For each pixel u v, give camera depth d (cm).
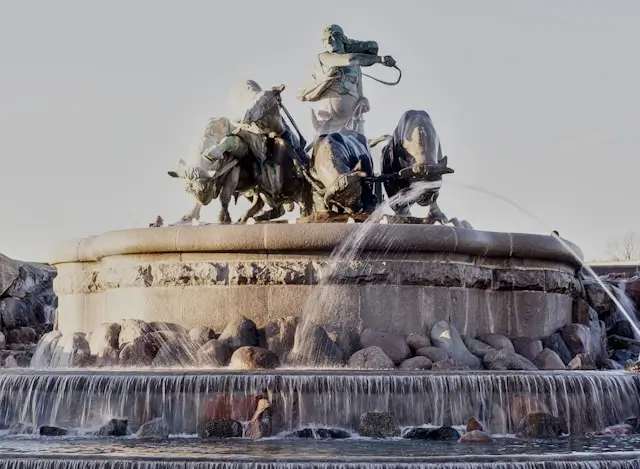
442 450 1452
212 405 1617
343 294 2019
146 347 1972
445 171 2225
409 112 2306
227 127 2283
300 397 1612
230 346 1956
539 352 2064
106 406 1641
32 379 1672
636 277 2695
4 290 2834
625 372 1797
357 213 2191
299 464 1317
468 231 2066
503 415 1636
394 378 1622
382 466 1314
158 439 1578
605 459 1366
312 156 2267
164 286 2094
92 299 2255
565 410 1659
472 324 2086
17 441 1566
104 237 2175
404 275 2031
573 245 2247
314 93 2616
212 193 2259
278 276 2028
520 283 2141
